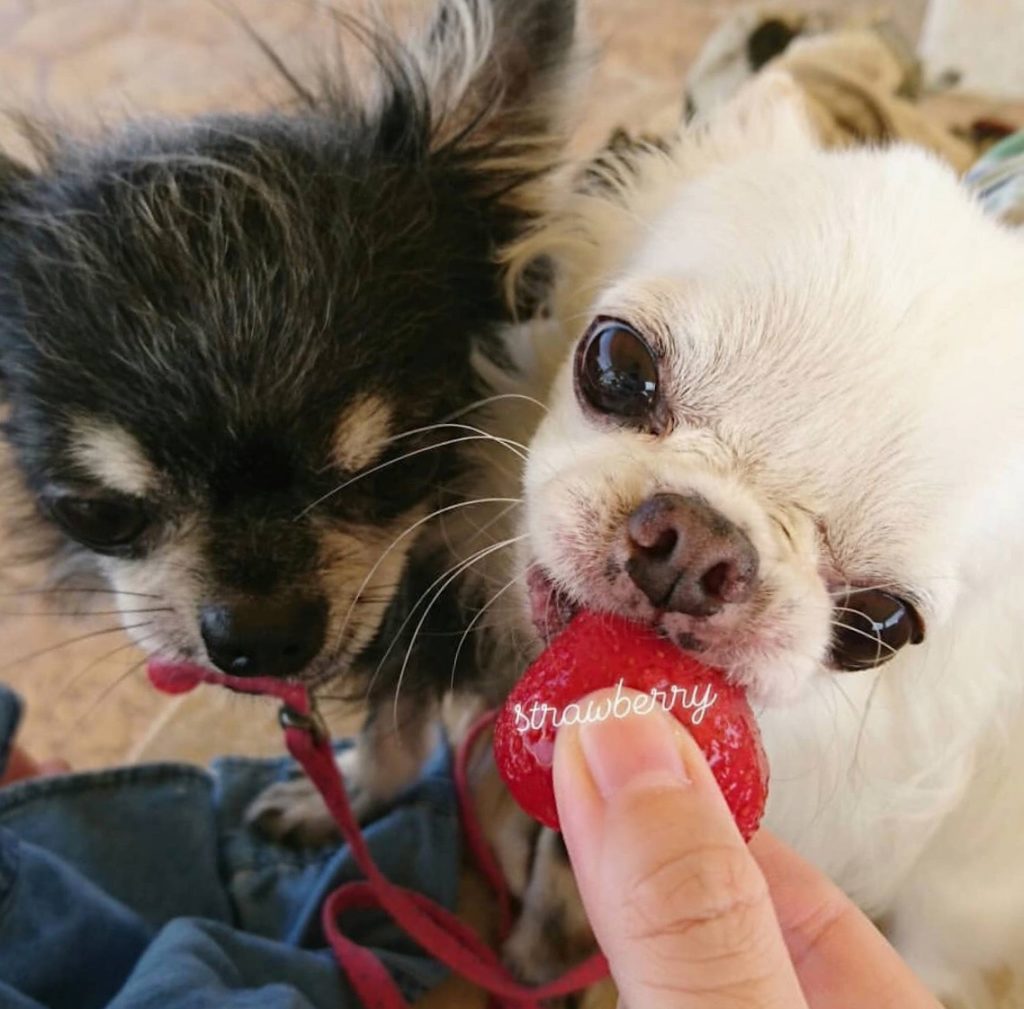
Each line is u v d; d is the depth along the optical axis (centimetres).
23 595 29
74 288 17
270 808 25
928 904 22
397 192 19
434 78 20
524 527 17
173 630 18
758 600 13
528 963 23
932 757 19
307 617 18
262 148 18
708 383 14
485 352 20
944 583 15
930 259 14
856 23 40
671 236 17
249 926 24
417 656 22
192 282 17
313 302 17
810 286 14
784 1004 11
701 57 40
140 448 17
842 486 14
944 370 14
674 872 11
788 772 20
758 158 17
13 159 19
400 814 25
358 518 18
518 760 13
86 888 21
